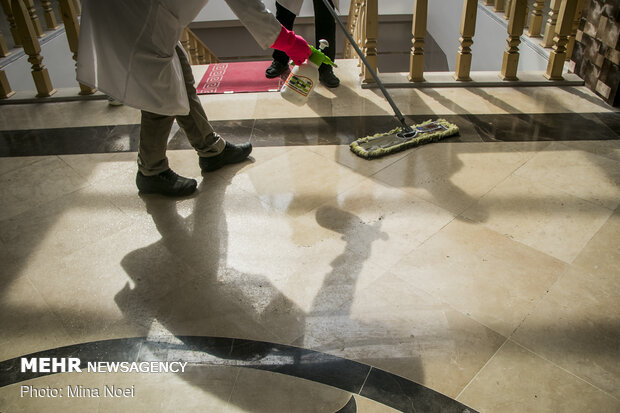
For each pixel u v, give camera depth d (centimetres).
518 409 139
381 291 178
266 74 349
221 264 194
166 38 183
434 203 222
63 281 188
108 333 167
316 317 170
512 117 292
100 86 187
